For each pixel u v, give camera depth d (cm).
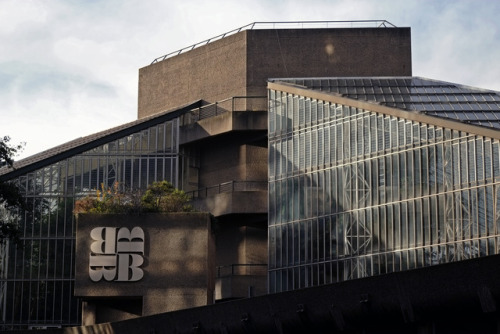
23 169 6850
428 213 6084
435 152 6094
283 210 6981
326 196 6731
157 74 8375
